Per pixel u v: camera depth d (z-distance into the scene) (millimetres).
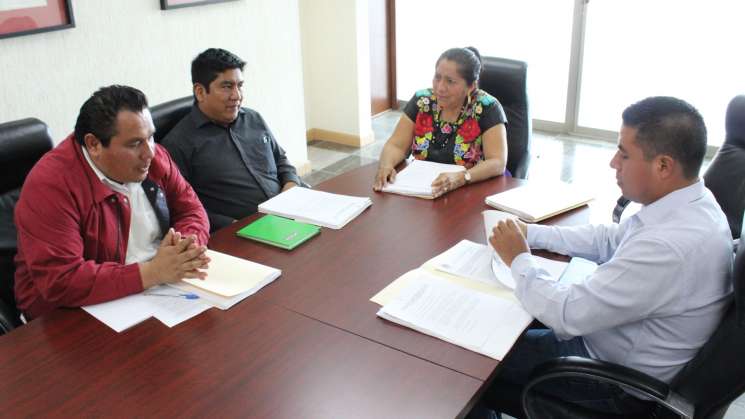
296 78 3768
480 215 1787
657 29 3979
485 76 2453
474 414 1567
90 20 2545
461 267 1464
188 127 2137
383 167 2146
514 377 1452
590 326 1209
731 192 1721
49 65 2439
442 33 4977
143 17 2766
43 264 1355
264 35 3449
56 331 1257
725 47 3801
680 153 1148
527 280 1282
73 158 1439
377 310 1306
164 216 1671
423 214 1809
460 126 2256
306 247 1613
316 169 4156
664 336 1218
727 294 1172
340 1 4180
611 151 4203
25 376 1121
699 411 1145
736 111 1739
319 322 1269
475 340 1183
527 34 4527
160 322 1278
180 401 1048
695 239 1139
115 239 1530
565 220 1736
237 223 1779
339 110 4566
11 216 1654
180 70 3016
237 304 1343
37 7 2326
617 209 1975
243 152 2223
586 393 1333
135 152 1426
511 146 2467
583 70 4336
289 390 1069
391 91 5477
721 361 1098
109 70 2678
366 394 1054
